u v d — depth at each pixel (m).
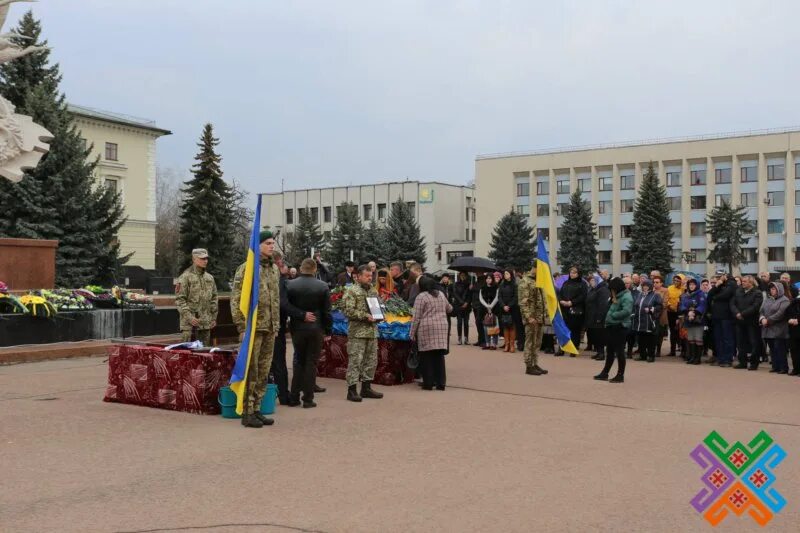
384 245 66.88
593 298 17.64
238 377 8.80
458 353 18.70
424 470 6.88
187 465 6.97
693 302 16.91
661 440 8.37
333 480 6.50
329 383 12.92
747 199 68.00
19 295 16.34
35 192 33.28
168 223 93.06
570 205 66.25
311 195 95.69
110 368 10.42
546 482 6.53
